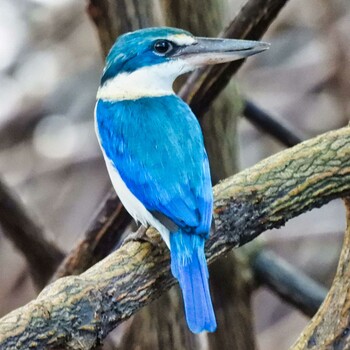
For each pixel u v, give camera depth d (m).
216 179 11.19
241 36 9.83
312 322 8.38
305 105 16.86
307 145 8.77
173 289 10.33
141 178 8.59
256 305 16.39
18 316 7.30
